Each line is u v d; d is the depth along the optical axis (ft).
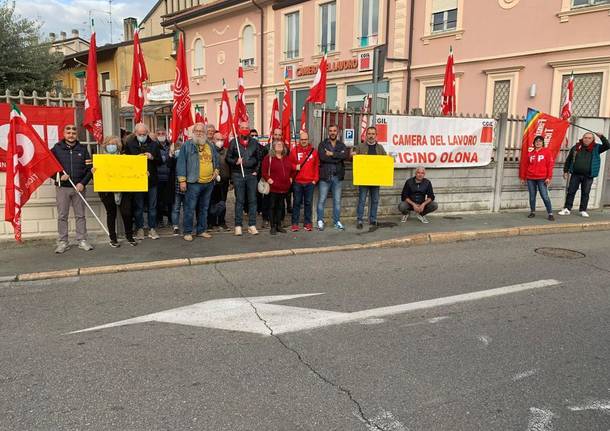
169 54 92.32
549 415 10.46
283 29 70.13
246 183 27.76
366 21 59.57
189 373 12.23
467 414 10.47
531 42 46.11
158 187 29.66
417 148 33.68
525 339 14.42
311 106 30.22
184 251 24.23
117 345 13.84
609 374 12.32
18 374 12.16
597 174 35.12
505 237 30.01
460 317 16.12
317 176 29.12
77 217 24.17
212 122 84.89
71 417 10.30
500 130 36.27
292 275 21.06
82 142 26.11
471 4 49.83
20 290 18.86
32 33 48.11
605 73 42.04
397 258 24.22
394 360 12.99
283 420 10.22
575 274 21.43
